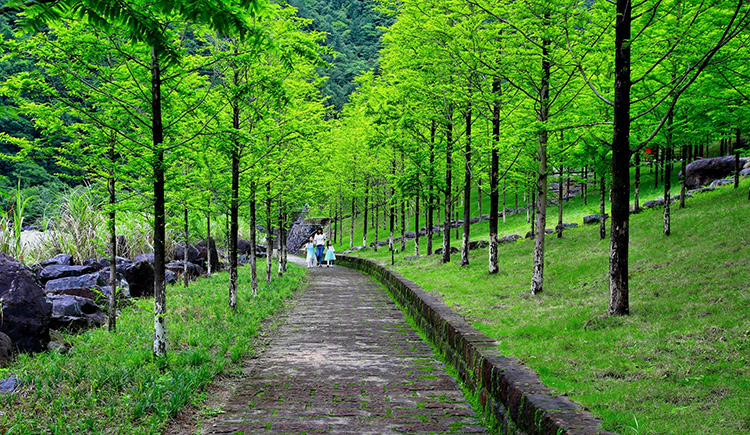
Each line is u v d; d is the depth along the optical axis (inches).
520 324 293.6
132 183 319.3
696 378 167.5
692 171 923.4
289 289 649.0
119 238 679.7
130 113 282.4
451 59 514.6
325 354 321.1
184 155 304.2
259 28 149.6
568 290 394.9
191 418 205.9
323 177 773.9
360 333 391.9
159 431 185.3
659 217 625.6
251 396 235.5
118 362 261.9
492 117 578.6
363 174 1230.9
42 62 265.3
